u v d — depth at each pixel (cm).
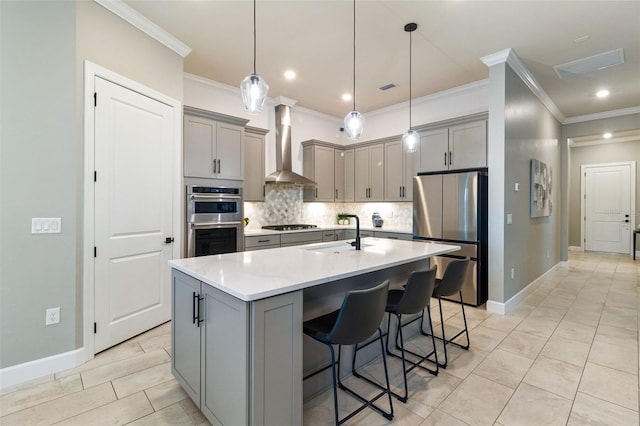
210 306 165
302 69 388
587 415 181
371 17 280
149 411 183
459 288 248
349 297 150
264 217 504
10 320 205
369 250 262
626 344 273
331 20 285
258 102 220
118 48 260
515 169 374
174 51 316
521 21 284
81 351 234
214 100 430
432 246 286
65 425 171
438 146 427
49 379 213
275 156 506
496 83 346
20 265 208
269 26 294
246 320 138
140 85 279
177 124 319
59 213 222
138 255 282
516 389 207
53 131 218
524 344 274
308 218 566
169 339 276
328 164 552
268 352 144
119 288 265
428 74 402
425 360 244
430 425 174
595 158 762
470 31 301
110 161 255
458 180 383
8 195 203
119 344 266
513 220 371
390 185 504
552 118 524
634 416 180
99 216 247
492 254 354
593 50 334
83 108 233
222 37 313
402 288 274
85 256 237
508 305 358
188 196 350
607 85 427
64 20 222
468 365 238
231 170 394
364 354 237
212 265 196
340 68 385
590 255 726
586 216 779
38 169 213
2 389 201
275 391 147
